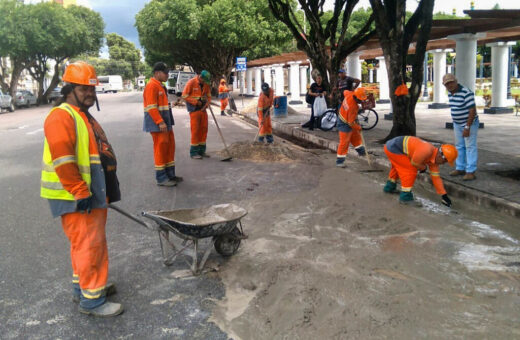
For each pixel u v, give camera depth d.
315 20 13.85
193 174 8.42
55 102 3.21
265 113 11.48
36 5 32.09
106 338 3.19
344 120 8.57
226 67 37.03
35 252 4.77
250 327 3.27
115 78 78.12
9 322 3.41
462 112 6.86
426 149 5.71
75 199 3.12
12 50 30.69
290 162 9.44
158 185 7.57
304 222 5.50
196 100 9.53
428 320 3.30
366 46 17.27
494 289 3.76
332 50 14.41
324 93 13.99
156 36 33.06
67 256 4.67
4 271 4.31
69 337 3.21
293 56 25.12
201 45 35.09
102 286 3.49
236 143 11.22
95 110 26.20
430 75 49.38
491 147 9.67
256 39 32.06
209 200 6.65
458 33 13.34
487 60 53.03
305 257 4.43
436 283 3.87
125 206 6.42
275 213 5.89
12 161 10.08
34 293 3.87
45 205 6.54
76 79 3.19
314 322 3.29
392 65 10.38
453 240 4.86
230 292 3.79
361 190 7.01
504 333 3.14
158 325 3.33
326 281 3.90
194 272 4.11
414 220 5.53
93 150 3.27
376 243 4.79
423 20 9.93
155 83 7.23
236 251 4.58
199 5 31.84
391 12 10.15
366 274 4.04
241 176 8.17
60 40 33.84
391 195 6.69
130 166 9.29
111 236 5.18
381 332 3.15
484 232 5.11
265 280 3.97
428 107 20.38
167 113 7.43
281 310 3.46
